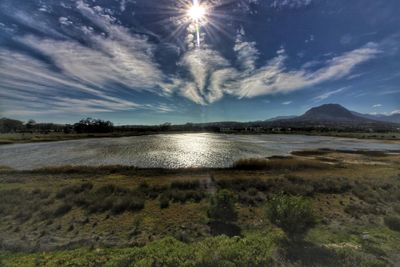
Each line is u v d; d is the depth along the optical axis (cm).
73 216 823
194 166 2328
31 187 1229
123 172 1828
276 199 677
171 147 4169
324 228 689
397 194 1049
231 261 425
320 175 1650
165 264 419
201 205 959
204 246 476
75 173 1780
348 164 2298
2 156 2984
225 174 1750
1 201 952
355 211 859
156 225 752
